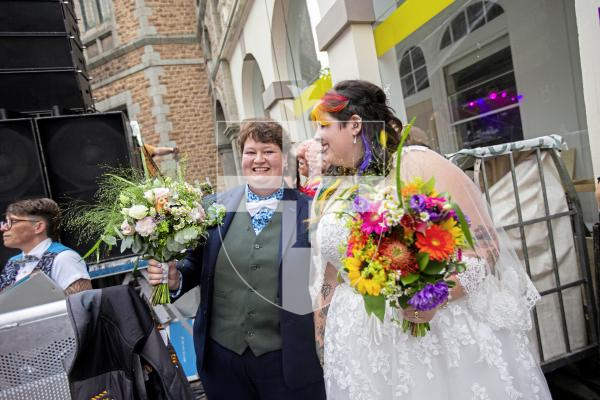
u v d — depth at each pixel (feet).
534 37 8.84
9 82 11.46
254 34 17.38
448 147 11.57
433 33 10.89
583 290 6.39
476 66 10.44
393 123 4.03
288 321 4.64
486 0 9.89
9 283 6.26
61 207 10.00
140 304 4.11
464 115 11.07
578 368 6.78
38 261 6.38
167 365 4.07
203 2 26.84
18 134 9.93
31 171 9.97
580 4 6.77
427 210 3.04
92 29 32.81
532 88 9.15
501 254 4.00
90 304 3.75
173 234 4.70
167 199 4.67
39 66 11.73
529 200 6.22
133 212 4.52
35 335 3.48
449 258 3.12
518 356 3.77
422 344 3.61
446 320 3.61
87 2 32.60
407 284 3.11
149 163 7.63
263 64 16.35
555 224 6.31
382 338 3.81
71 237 9.55
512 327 3.73
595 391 6.28
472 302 3.66
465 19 10.40
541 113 9.04
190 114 32.01
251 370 4.82
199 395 7.69
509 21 9.37
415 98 11.46
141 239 4.75
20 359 3.43
